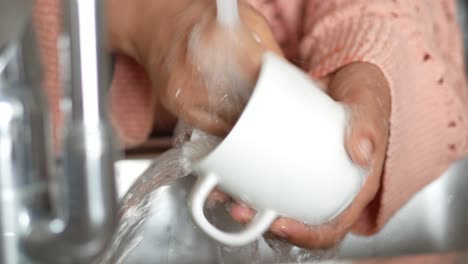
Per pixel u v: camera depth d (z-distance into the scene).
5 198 0.53
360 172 0.73
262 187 0.71
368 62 0.83
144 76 1.00
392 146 0.86
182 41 0.76
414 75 0.93
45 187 0.53
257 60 0.73
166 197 0.91
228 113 0.74
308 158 0.70
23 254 0.54
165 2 0.80
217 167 0.70
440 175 1.00
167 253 0.93
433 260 0.88
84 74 0.52
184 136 0.77
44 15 0.87
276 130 0.69
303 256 0.82
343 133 0.72
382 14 0.89
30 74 0.52
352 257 1.00
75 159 0.53
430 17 1.01
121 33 0.84
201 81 0.74
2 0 0.50
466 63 1.39
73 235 0.53
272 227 0.75
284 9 0.96
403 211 1.02
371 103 0.78
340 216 0.78
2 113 0.52
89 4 0.51
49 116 0.54
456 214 1.03
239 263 0.84
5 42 0.51
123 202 0.83
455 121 0.98
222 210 0.77
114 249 0.79
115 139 0.53
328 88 0.81
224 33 0.73
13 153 0.52
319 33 0.90
